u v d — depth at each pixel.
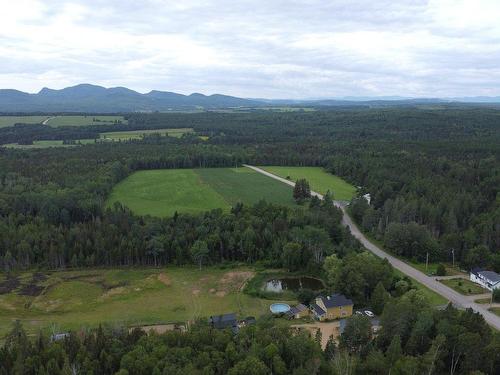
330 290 98.31
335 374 62.16
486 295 99.06
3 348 72.19
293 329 83.12
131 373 62.75
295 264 115.69
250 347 67.94
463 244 120.75
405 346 69.88
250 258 120.38
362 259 101.62
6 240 118.44
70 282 109.19
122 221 132.50
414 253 121.81
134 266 119.19
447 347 67.88
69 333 79.12
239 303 97.75
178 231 125.94
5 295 101.69
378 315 88.81
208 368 60.97
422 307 80.38
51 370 62.75
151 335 72.00
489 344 65.50
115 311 94.81
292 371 63.19
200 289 105.69
